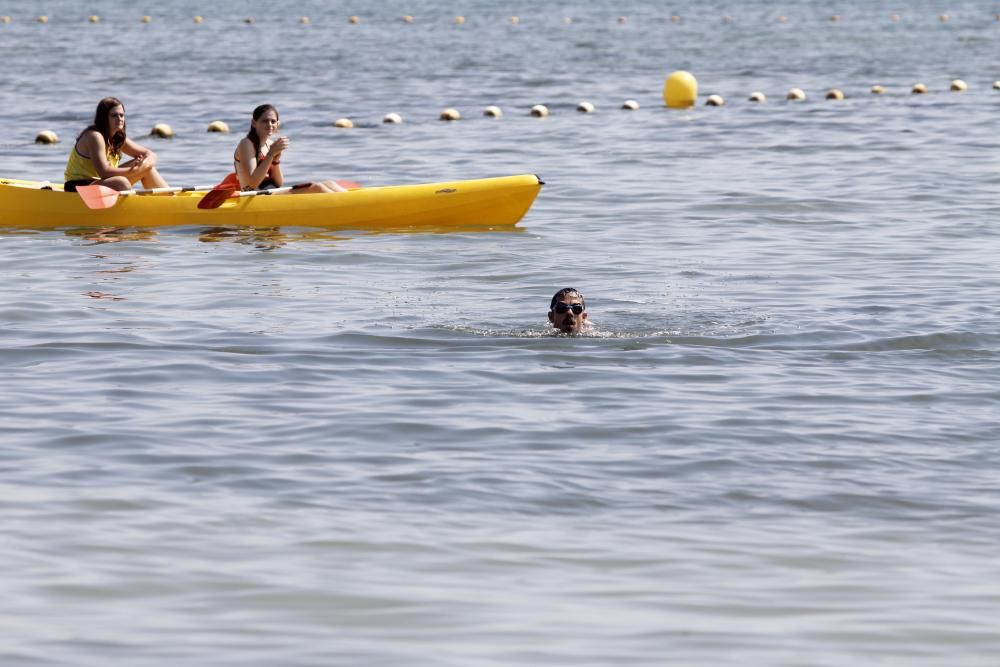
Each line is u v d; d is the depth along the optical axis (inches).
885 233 2236.7
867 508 1021.8
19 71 5516.7
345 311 1665.8
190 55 6323.8
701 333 1551.4
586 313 1611.7
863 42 7165.4
